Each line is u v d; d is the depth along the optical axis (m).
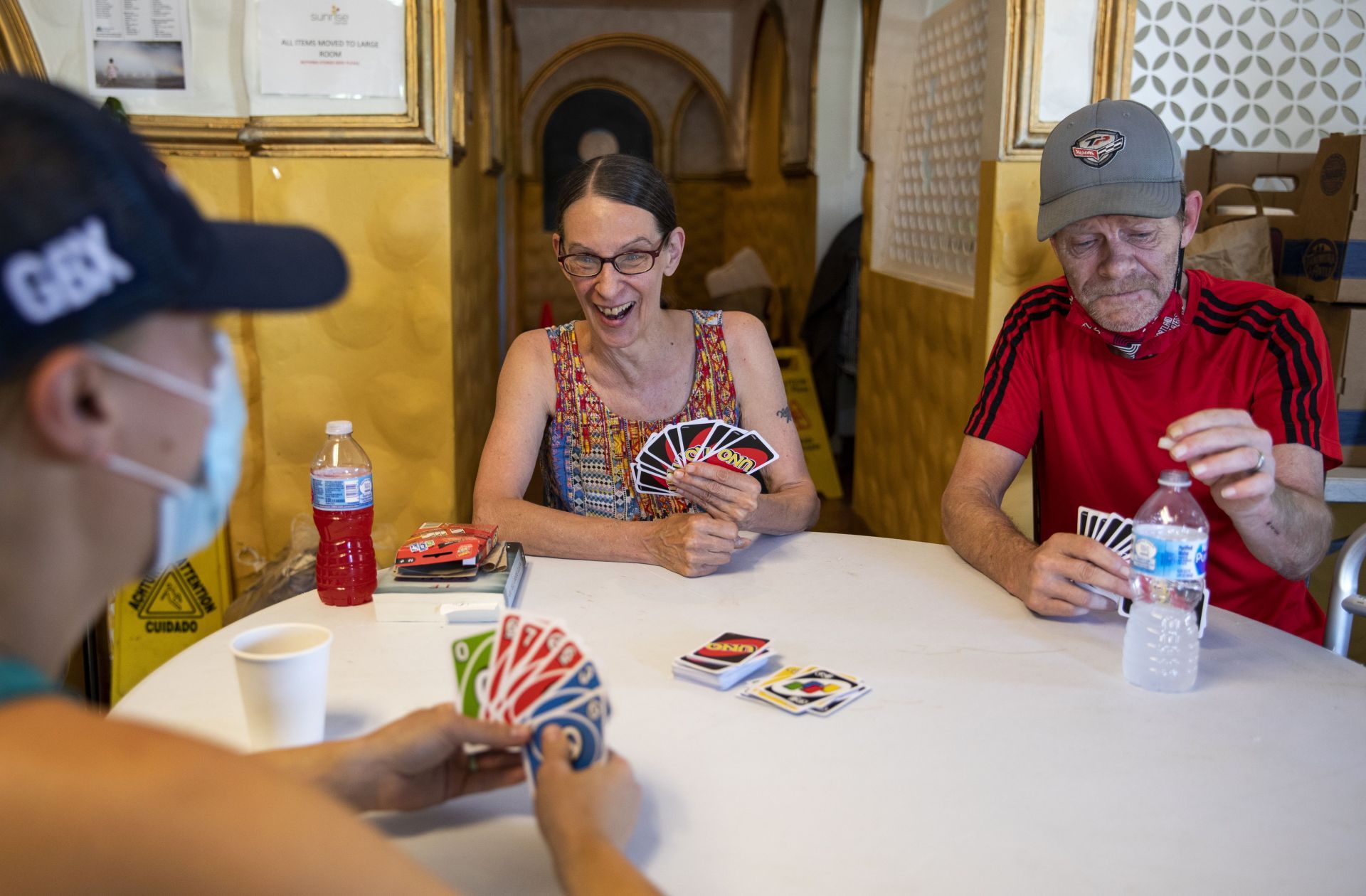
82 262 0.52
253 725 1.11
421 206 2.82
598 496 2.10
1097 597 1.52
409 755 0.96
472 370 3.60
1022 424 1.99
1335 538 2.86
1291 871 0.95
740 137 8.77
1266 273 2.78
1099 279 1.76
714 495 1.78
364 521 1.63
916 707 1.27
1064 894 0.91
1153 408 1.88
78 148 0.53
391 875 0.51
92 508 0.59
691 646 1.45
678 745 1.17
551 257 10.02
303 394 2.90
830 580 1.72
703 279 10.09
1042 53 2.88
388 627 1.52
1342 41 3.36
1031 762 1.14
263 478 2.97
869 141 4.66
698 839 0.99
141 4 2.74
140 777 0.47
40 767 0.46
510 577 1.60
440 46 2.74
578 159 9.86
